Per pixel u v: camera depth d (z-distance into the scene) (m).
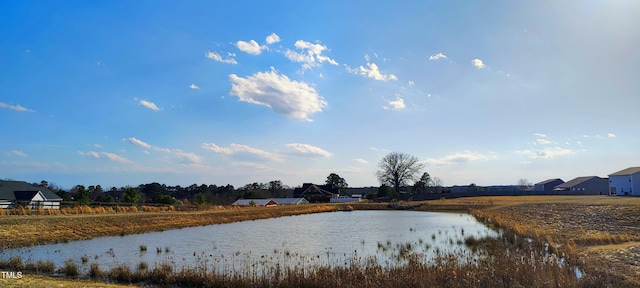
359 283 13.50
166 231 36.81
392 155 123.56
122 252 23.59
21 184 62.00
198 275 15.10
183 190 115.31
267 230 37.72
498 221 37.12
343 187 148.62
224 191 119.25
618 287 12.04
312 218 57.19
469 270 14.11
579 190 108.56
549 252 18.83
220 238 31.11
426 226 40.69
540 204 54.88
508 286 12.48
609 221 29.83
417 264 15.31
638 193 76.56
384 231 35.91
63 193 66.38
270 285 14.05
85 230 31.92
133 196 61.00
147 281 15.26
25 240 26.44
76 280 15.10
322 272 14.58
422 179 128.25
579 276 13.66
